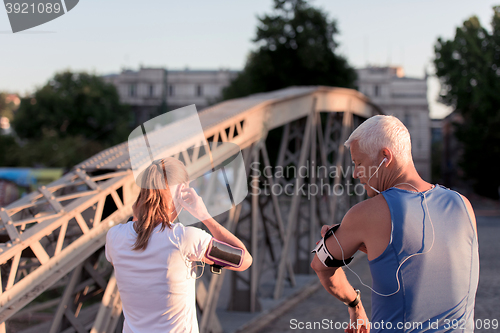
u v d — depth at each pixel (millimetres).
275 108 5832
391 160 1428
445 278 1317
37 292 2605
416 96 55188
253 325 4988
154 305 1456
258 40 25938
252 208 5324
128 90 67875
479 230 14938
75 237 3199
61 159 31109
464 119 36219
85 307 5145
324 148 7875
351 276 7215
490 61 33594
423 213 1338
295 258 7906
